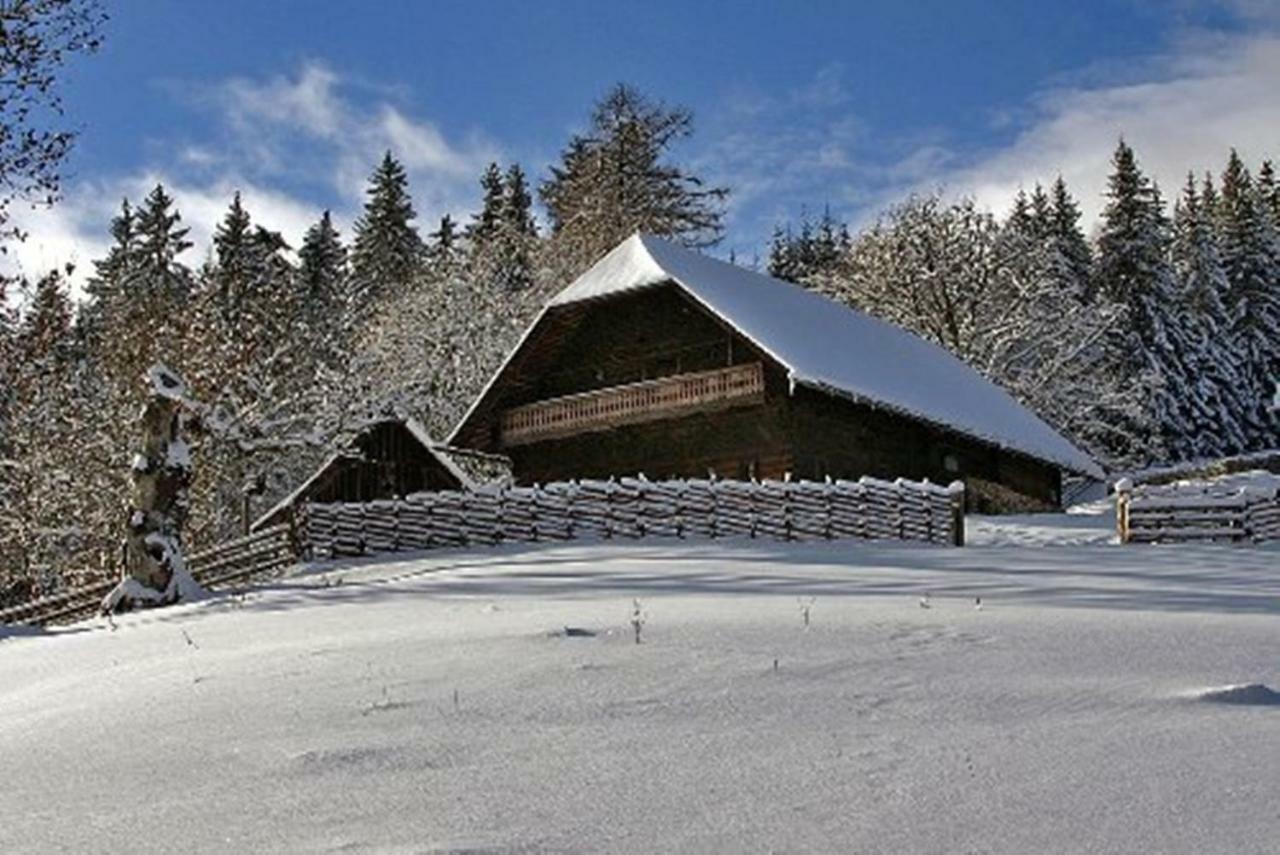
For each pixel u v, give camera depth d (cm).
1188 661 884
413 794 601
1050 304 5925
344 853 520
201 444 3353
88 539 3600
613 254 4116
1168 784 589
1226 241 7288
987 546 2723
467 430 4253
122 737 755
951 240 5988
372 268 7200
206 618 1672
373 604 1617
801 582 1648
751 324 3712
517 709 764
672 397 3866
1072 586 1573
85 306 6225
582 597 1523
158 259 6850
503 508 2972
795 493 2841
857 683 812
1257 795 570
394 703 793
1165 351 6525
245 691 870
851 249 6638
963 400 4472
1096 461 5659
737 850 515
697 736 693
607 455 4228
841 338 4300
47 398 3712
